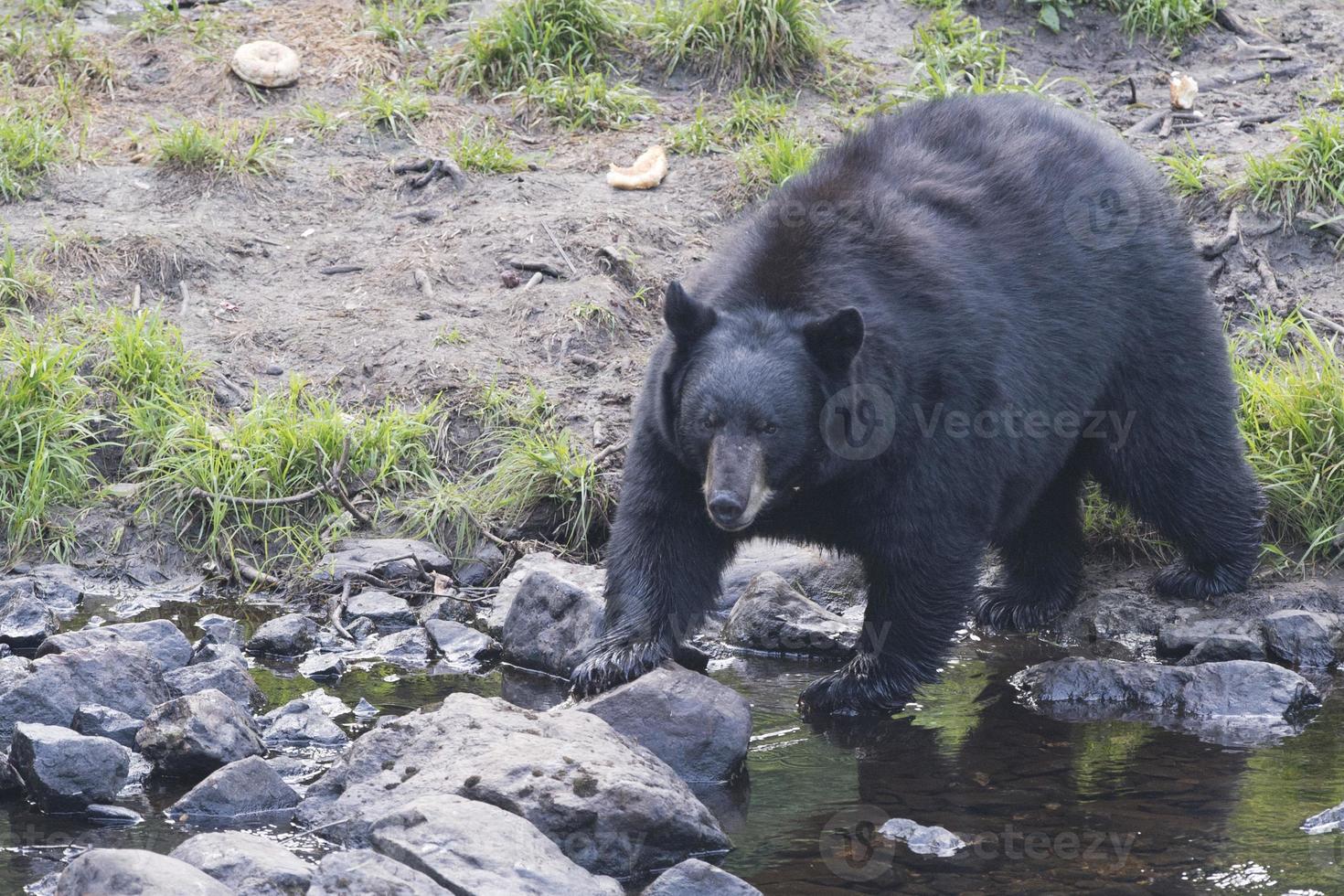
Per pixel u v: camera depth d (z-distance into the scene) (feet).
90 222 48.91
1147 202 35.73
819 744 30.45
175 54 57.62
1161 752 29.78
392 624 37.01
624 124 55.06
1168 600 37.83
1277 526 39.58
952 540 31.27
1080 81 54.80
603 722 27.50
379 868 22.18
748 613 36.19
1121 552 40.57
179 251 47.75
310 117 54.39
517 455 41.11
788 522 31.22
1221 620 36.47
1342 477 39.01
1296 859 25.05
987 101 36.22
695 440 28.66
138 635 33.53
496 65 56.54
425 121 54.75
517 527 40.83
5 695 29.78
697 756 28.58
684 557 31.40
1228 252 47.88
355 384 44.27
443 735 27.02
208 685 31.53
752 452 27.96
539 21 56.85
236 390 43.68
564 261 48.24
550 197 51.26
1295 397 40.40
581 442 42.24
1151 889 24.16
